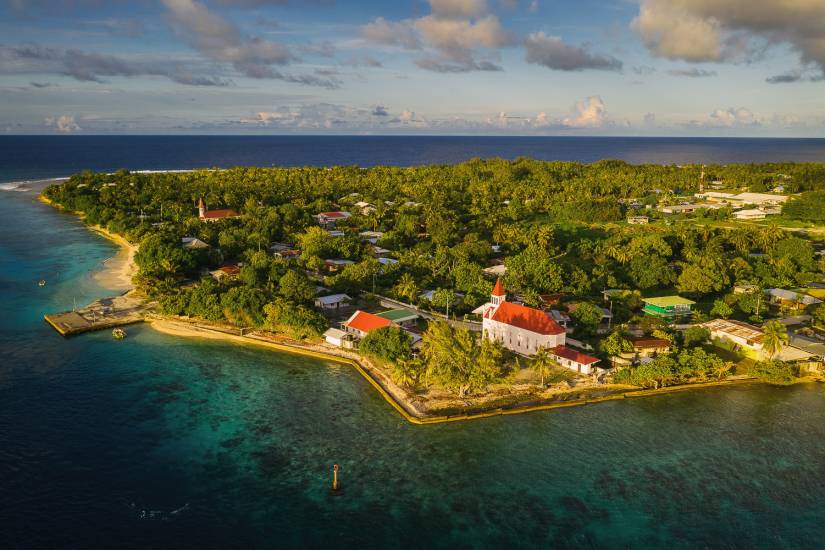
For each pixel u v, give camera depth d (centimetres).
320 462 9150
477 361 10900
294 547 7419
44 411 10375
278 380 11900
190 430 9950
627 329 14175
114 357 12825
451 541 7581
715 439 9981
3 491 8188
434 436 9906
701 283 17162
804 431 10256
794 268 18912
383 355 11875
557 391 11356
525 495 8506
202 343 13775
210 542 7450
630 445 9775
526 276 16938
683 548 7550
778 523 8038
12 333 13975
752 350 12988
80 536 7431
